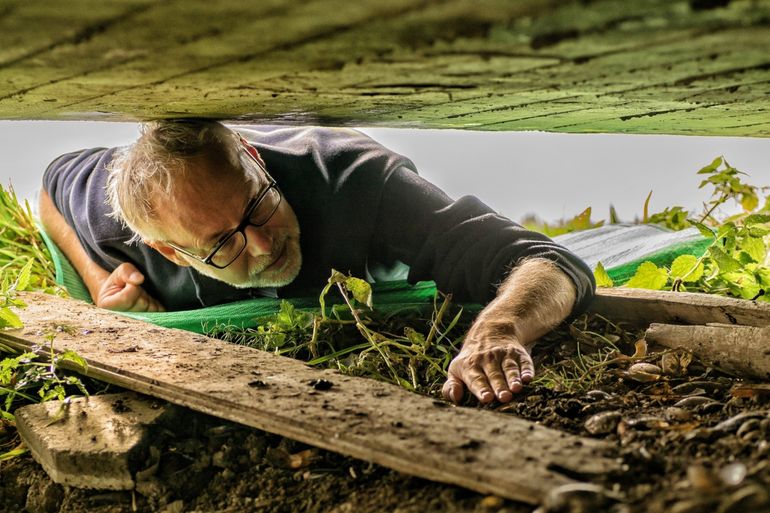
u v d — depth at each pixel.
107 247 4.05
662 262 3.88
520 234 3.27
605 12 1.24
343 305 3.34
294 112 2.68
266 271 3.51
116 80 1.87
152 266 3.95
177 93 2.10
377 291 3.72
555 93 2.04
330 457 2.25
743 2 1.19
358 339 3.25
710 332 2.68
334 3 1.22
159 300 4.07
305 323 3.20
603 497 1.62
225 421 2.49
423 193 3.52
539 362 2.96
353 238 3.53
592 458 1.82
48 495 2.39
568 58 1.56
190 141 3.20
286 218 3.47
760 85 1.90
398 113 2.62
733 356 2.56
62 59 1.63
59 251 4.50
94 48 1.53
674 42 1.43
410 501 1.92
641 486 1.70
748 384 2.43
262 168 3.43
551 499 1.63
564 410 2.34
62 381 2.70
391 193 3.52
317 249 3.56
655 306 3.14
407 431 2.03
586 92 2.02
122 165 3.41
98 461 2.33
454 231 3.36
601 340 3.03
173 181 3.23
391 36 1.41
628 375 2.61
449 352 3.03
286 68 1.71
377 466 2.14
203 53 1.57
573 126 2.99
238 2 1.22
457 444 1.93
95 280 4.20
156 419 2.46
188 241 3.38
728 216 4.55
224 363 2.66
